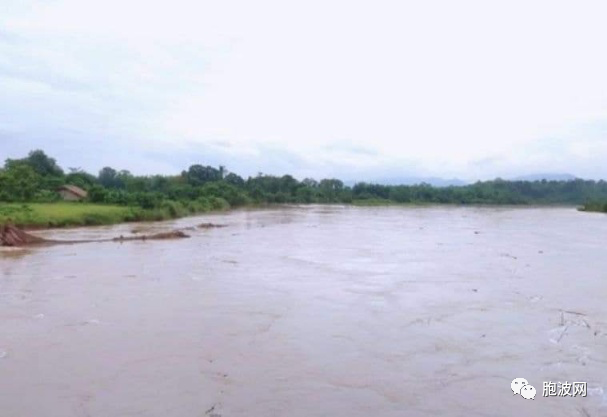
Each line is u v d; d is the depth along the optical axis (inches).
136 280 820.0
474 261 1071.6
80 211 1876.2
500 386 406.6
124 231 1611.7
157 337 522.6
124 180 3777.1
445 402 378.6
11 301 666.8
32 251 1145.4
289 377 422.6
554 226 2202.3
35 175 2591.0
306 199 4574.3
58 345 494.9
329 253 1190.3
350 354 477.4
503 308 649.0
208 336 527.5
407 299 699.4
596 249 1311.5
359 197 4808.1
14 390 392.5
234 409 364.8
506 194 5211.6
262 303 671.1
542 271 943.0
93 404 370.9
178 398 381.4
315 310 636.7
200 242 1390.3
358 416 356.5
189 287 770.2
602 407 370.6
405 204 4687.5
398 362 458.0
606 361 460.1
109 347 490.6
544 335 536.1
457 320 592.1
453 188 5285.4
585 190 5610.2
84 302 666.2
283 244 1373.0
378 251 1236.5
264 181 4667.8
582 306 661.3
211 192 3590.1
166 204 2389.3
